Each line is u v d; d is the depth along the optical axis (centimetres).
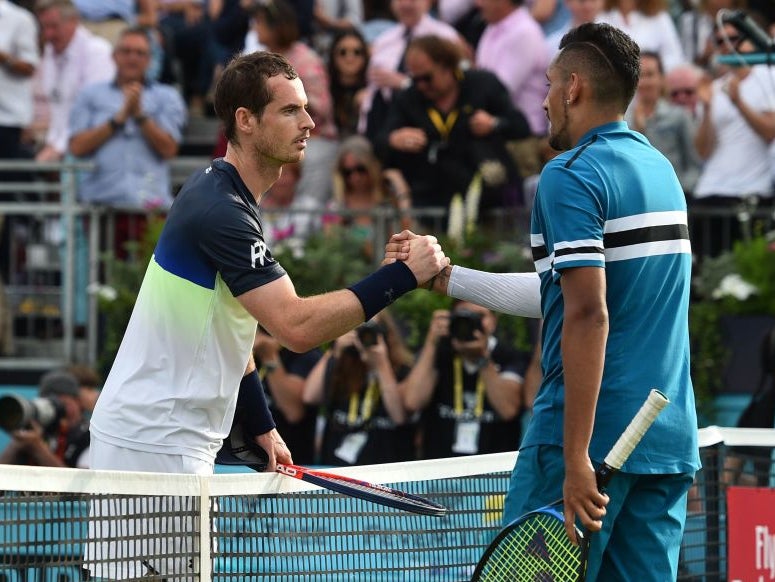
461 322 2695
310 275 3083
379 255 3234
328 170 3503
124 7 4303
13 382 3388
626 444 1259
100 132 3481
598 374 1271
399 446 2814
